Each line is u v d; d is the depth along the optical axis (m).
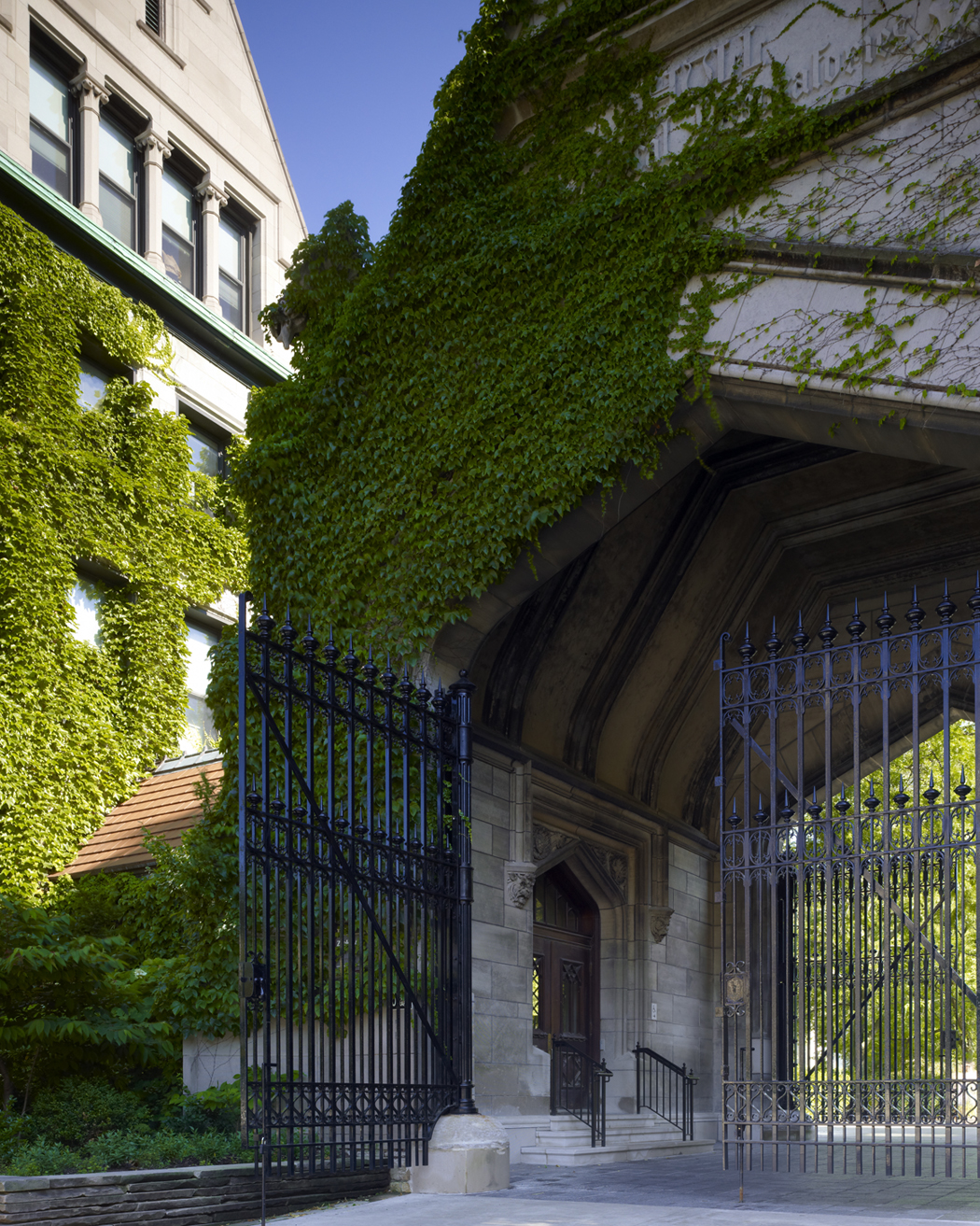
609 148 10.19
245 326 23.42
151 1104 9.39
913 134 8.51
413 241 10.90
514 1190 8.40
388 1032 7.80
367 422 10.75
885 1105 6.48
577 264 9.98
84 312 17.28
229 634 11.13
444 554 9.96
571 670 12.91
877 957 9.97
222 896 10.32
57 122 19.12
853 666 7.11
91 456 16.75
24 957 8.48
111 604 17.02
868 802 6.92
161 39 21.47
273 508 10.85
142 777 16.39
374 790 9.41
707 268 9.22
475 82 10.97
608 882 14.06
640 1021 14.04
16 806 14.16
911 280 8.14
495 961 10.81
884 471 12.47
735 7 9.67
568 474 9.49
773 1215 6.65
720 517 13.20
